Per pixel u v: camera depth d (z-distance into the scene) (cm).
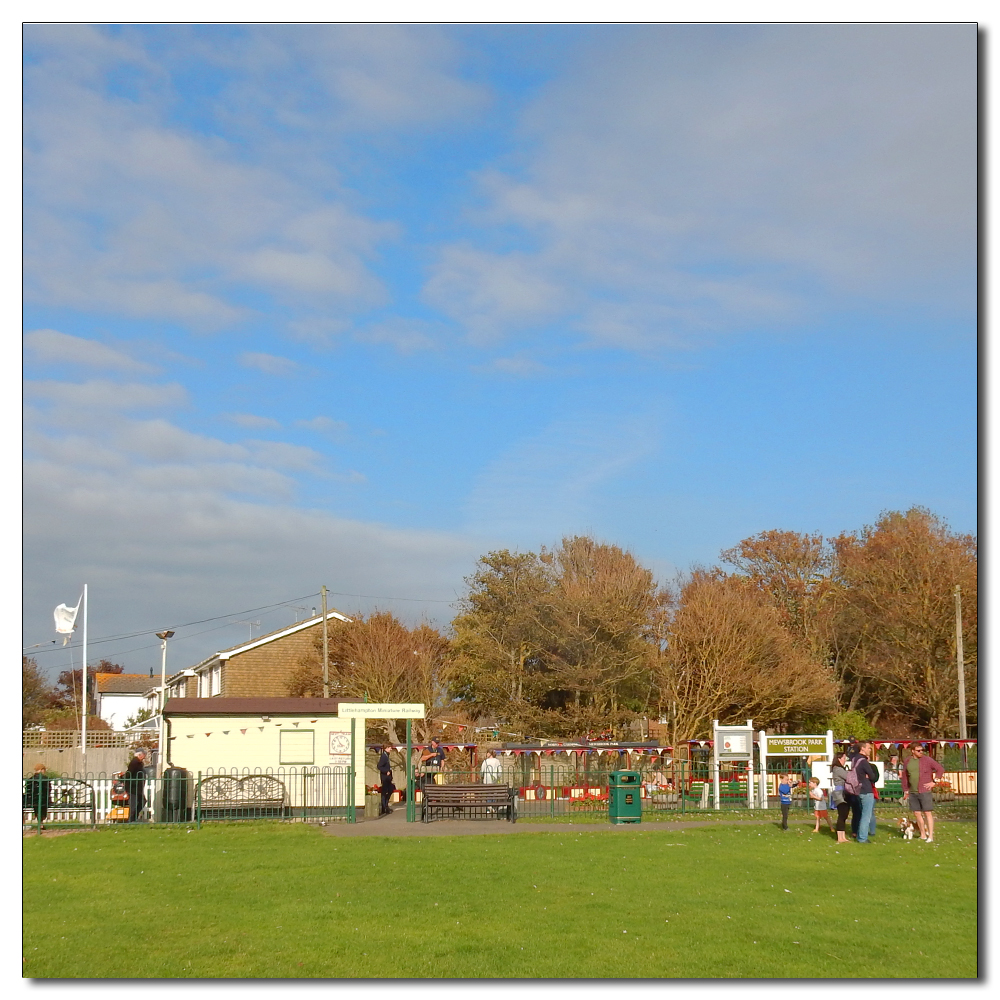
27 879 1534
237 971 1015
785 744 2942
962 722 4319
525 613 5403
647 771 3200
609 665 4988
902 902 1355
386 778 2633
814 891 1438
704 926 1200
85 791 2472
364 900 1359
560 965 1027
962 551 5319
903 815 2539
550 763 3491
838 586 6425
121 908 1312
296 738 2605
